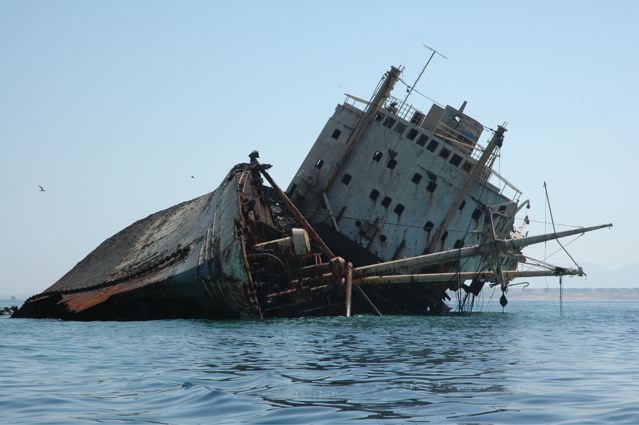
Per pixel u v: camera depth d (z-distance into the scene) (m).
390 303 60.25
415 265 52.28
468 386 20.16
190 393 18.70
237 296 45.84
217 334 37.66
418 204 57.88
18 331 44.03
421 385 20.25
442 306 63.50
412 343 33.56
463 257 51.91
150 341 34.44
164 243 64.88
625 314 91.69
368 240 58.62
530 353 30.31
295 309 52.25
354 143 59.41
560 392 19.22
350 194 59.44
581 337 41.25
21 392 19.41
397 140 58.94
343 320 48.94
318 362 25.84
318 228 60.00
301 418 15.68
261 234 52.00
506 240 51.53
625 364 26.86
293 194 60.44
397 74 59.06
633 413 16.27
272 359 26.75
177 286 48.50
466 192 56.72
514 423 15.20
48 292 76.81
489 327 46.91
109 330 42.66
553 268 53.00
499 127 56.94
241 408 16.75
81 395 18.78
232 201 49.59
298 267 50.69
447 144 58.25
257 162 56.03
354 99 60.88
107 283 59.50
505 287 52.62
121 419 15.77
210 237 49.75
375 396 18.36
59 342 35.12
